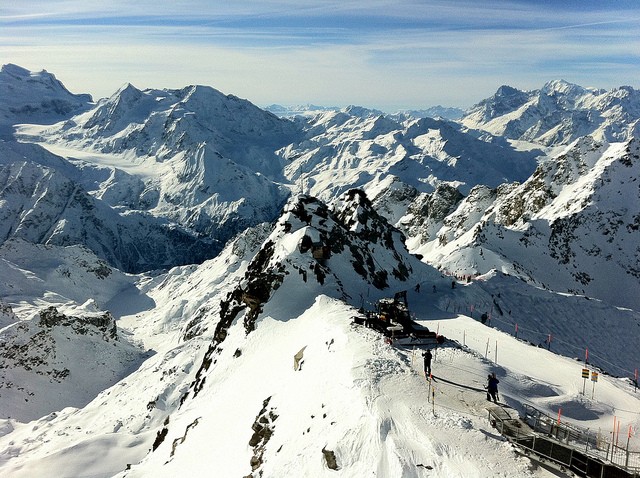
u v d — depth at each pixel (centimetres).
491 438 2291
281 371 3984
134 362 17088
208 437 3956
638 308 11969
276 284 5538
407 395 2692
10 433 10781
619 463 2203
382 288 6569
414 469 2114
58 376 14725
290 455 2611
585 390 3534
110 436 7844
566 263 12862
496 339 4775
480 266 11419
